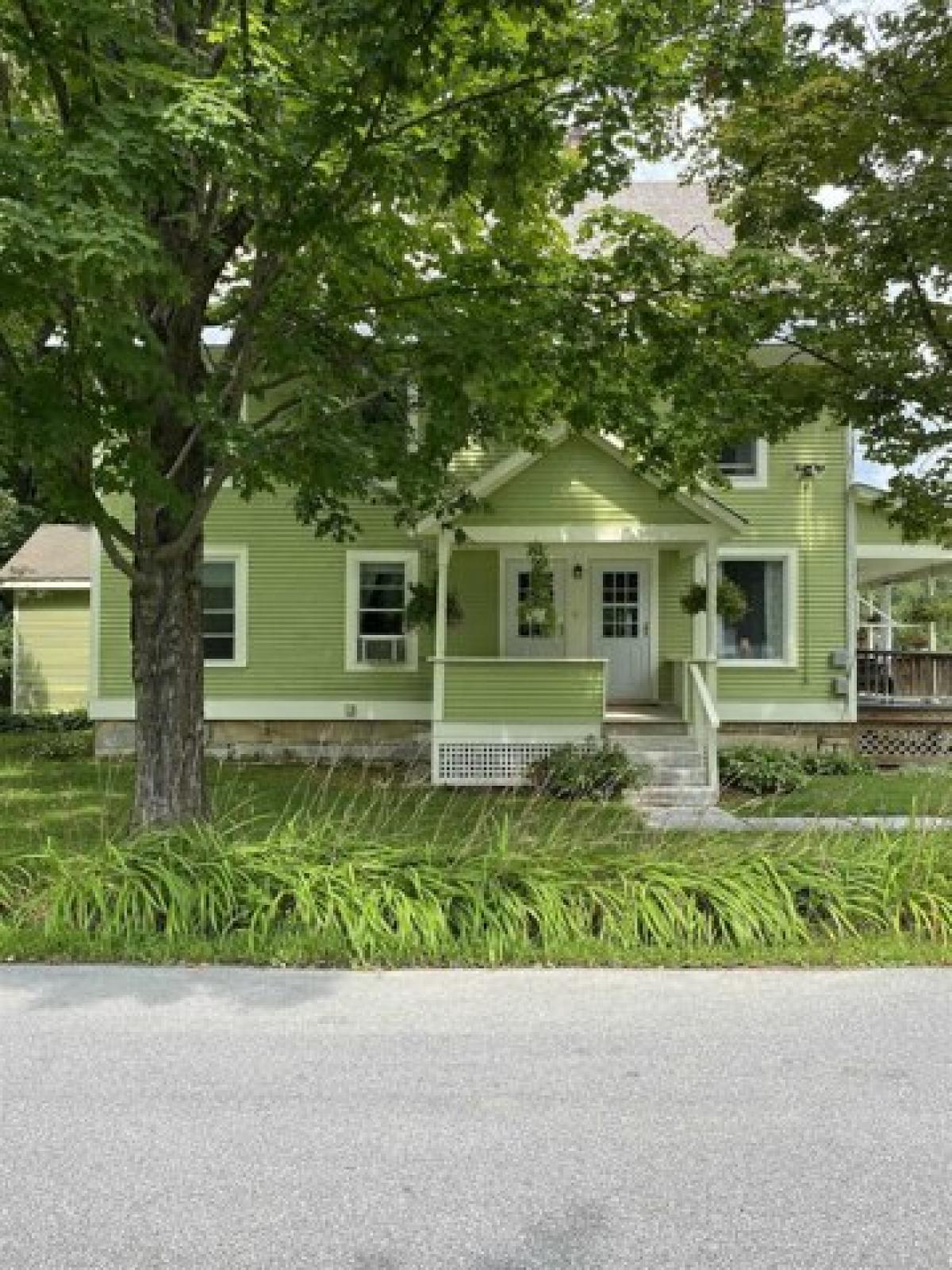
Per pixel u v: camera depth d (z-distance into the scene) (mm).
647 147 6910
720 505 12852
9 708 22156
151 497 6113
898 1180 2848
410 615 13672
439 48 5996
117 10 5430
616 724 12797
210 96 4906
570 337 7316
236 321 7750
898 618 34344
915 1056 3723
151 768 7148
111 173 4660
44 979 4500
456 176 6543
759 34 6633
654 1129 3141
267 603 14859
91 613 14680
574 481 12508
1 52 6238
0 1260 2479
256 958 4754
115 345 5184
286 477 7145
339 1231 2594
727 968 4770
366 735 14773
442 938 4930
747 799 11562
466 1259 2484
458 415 7457
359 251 6602
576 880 5340
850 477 14766
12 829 8234
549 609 12641
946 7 7211
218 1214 2668
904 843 5883
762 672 14766
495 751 12359
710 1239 2566
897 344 8750
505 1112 3244
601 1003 4262
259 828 8250
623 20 6000
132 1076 3506
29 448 5848
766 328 8008
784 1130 3143
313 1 5492
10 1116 3203
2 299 5043
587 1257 2492
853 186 8406
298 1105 3285
